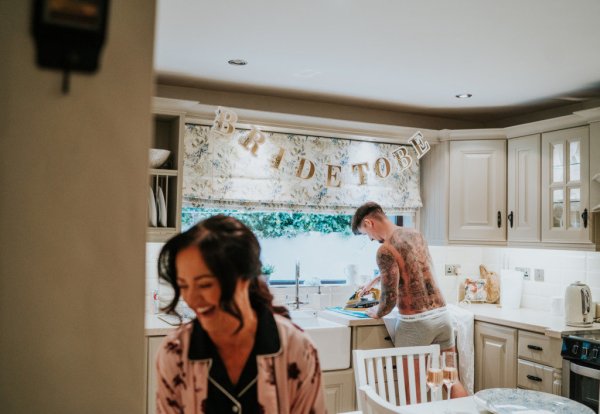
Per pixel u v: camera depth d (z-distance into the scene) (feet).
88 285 2.25
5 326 2.15
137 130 2.31
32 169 2.19
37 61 2.17
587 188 11.55
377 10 7.68
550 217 12.39
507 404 6.49
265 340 3.21
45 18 2.06
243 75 11.09
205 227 2.99
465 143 13.85
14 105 2.16
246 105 12.55
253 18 8.06
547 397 6.68
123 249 2.29
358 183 13.79
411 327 10.96
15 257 2.17
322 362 11.26
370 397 5.45
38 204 2.19
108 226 2.27
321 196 13.29
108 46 2.27
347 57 9.81
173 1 7.47
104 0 2.13
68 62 2.16
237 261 2.90
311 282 13.69
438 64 10.14
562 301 12.20
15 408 2.16
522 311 13.11
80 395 2.23
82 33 2.12
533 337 11.21
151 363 9.54
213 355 3.20
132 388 2.29
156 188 10.94
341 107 13.53
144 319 2.31
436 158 14.32
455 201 13.89
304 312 12.89
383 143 14.19
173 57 9.99
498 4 7.43
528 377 11.27
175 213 10.94
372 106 13.66
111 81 2.28
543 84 11.48
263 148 12.66
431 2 7.38
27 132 2.18
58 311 2.21
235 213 13.24
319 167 13.30
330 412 11.35
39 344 2.19
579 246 11.71
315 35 8.72
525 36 8.64
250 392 3.21
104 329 2.26
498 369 12.02
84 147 2.25
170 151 11.48
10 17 2.14
